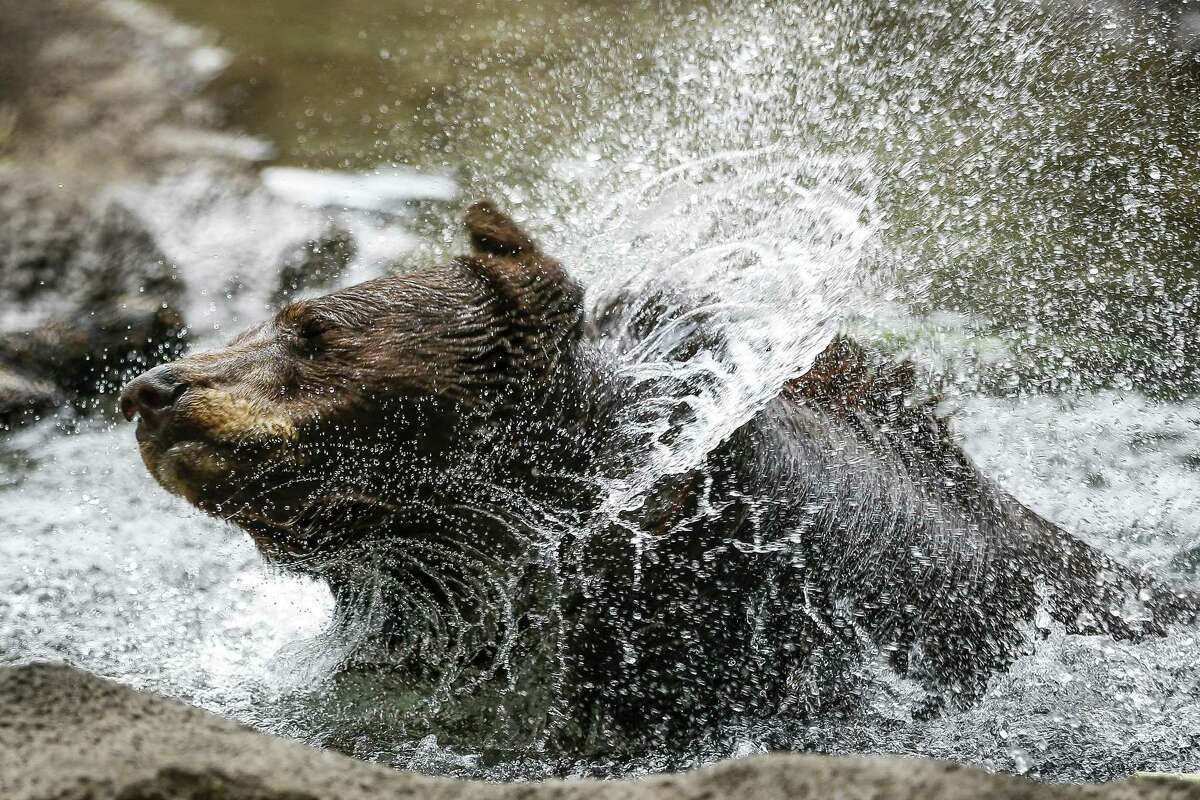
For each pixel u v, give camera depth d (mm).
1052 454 12508
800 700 8734
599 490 8602
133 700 5645
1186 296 14492
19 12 24125
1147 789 5039
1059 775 8438
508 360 8523
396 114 22297
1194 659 9516
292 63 24047
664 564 8516
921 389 10539
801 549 8781
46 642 9797
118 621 10172
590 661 8570
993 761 8547
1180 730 8867
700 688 8586
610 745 8492
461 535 8672
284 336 8469
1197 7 18875
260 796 4859
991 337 13664
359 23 25375
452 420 8398
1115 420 13047
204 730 5547
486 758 8398
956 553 9352
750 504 8609
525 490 8586
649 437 8648
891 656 8984
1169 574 10914
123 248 17328
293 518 8320
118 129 21250
